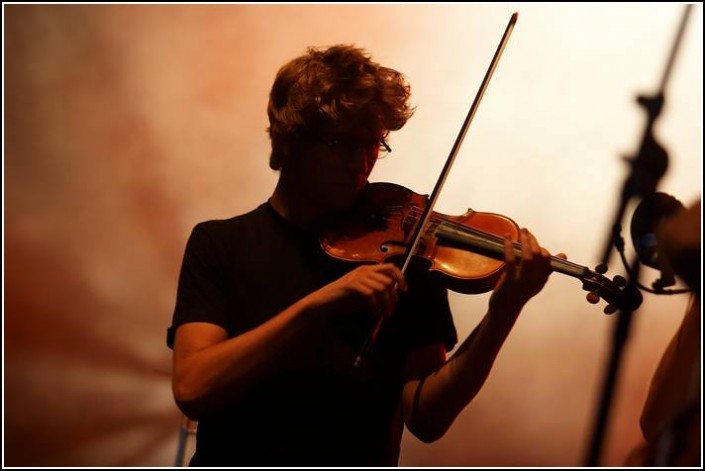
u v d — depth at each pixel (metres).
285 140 4.79
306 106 4.64
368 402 4.52
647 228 4.08
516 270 4.11
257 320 4.62
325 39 12.41
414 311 4.71
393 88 4.70
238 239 4.79
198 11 12.55
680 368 4.03
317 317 4.14
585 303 12.27
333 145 4.63
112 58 12.73
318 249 4.81
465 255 4.77
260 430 4.43
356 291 4.11
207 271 4.71
